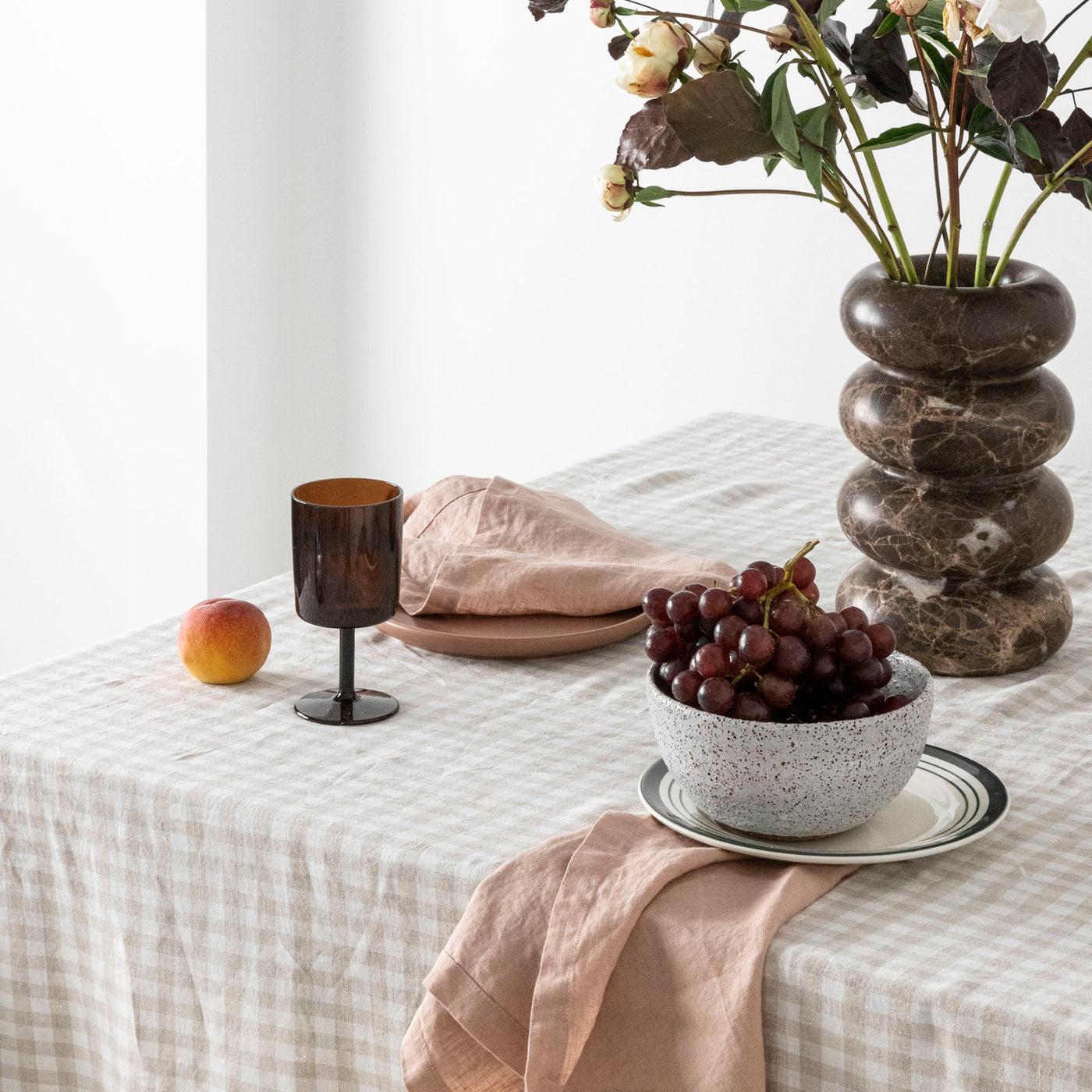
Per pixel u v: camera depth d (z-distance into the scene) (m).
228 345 3.26
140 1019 1.10
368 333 3.34
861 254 2.79
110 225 3.26
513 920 0.92
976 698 1.24
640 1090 0.90
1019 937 0.89
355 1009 1.03
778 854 0.94
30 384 3.44
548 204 3.08
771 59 2.75
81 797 1.10
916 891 0.94
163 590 3.40
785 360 2.92
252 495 3.41
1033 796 1.07
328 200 3.31
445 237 3.21
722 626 0.95
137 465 3.36
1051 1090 0.79
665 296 3.00
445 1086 0.94
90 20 3.17
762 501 1.77
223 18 3.08
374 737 1.16
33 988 1.16
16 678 1.27
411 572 1.42
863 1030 0.84
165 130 3.14
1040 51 1.07
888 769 0.94
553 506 1.54
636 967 0.90
